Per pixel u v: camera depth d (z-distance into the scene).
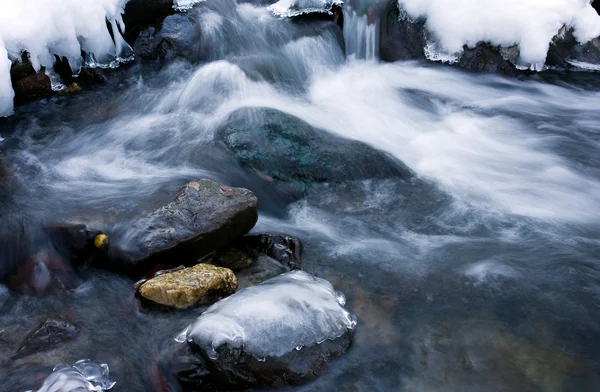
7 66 5.63
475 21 7.19
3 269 4.00
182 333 3.28
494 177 5.38
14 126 5.71
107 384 3.11
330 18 7.68
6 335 3.44
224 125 5.42
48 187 4.75
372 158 5.24
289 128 5.32
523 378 3.18
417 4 7.30
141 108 6.14
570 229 4.64
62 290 3.81
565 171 5.54
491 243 4.44
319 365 3.19
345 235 4.50
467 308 3.73
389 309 3.70
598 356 3.34
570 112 6.70
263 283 3.58
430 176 5.31
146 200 4.36
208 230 3.92
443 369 3.24
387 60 7.51
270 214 4.75
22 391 2.97
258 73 6.61
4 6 5.74
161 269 3.88
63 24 6.07
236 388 3.06
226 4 7.67
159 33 6.91
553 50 7.46
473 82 7.20
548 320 3.63
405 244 4.41
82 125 5.81
